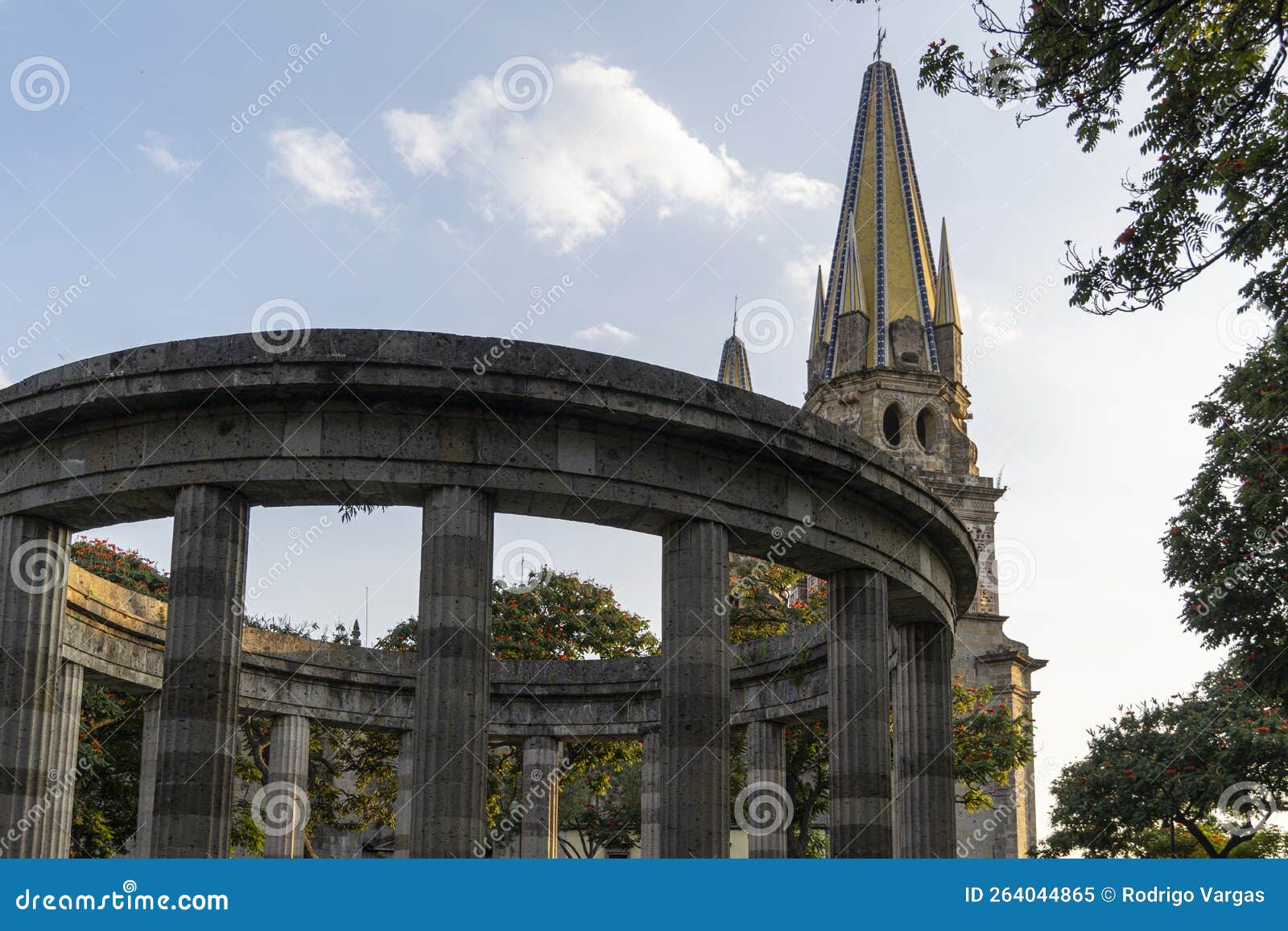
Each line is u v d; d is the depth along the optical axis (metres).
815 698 40.41
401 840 42.69
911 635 36.16
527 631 57.59
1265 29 22.58
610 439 27.73
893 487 31.36
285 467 26.39
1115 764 59.88
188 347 26.17
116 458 27.30
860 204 112.88
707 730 27.53
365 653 44.66
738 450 29.16
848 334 109.31
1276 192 23.34
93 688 43.25
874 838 30.31
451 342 26.09
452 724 25.39
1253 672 37.50
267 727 49.28
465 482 26.50
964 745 52.41
